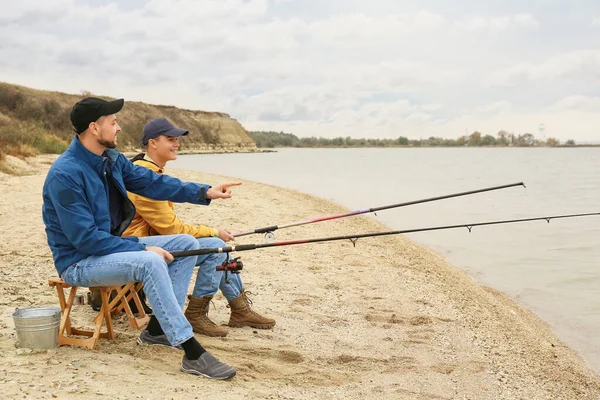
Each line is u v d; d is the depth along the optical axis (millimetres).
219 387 3527
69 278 3709
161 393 3268
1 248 7355
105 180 3766
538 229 14273
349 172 42281
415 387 4070
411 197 22375
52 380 3227
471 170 48969
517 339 5535
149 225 4516
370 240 10641
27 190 13633
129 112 88188
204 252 3998
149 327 4137
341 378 4086
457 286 7520
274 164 54969
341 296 6434
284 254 8516
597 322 6742
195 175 25797
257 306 5758
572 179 37594
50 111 59281
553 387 4438
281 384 3811
